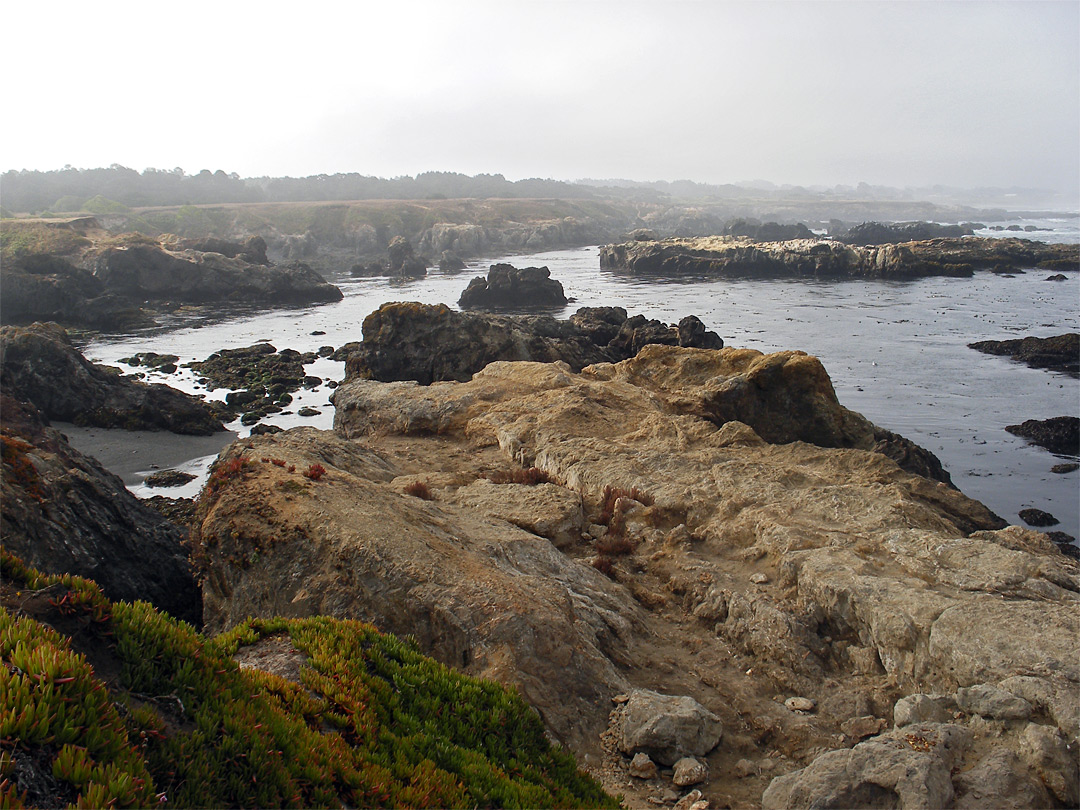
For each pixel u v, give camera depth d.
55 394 40.88
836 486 16.39
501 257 174.62
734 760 9.55
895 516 14.55
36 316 82.56
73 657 5.13
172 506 28.86
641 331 57.69
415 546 12.34
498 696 8.91
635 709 9.74
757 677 11.54
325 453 19.73
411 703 8.27
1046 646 9.52
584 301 96.00
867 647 11.36
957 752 8.40
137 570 20.16
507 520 16.36
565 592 12.19
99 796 4.41
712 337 55.31
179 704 5.93
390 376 48.22
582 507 17.72
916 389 47.16
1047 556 13.25
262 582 12.82
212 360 59.50
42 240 108.19
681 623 13.41
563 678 10.26
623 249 140.38
